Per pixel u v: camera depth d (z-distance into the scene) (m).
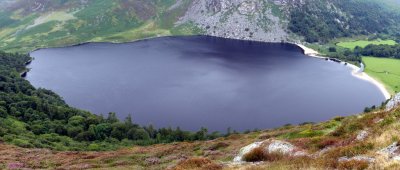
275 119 189.62
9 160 73.12
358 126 48.25
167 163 63.59
